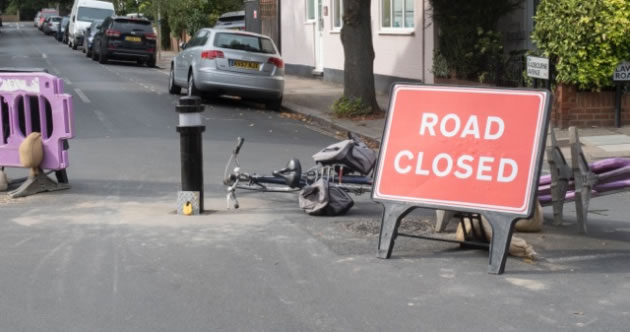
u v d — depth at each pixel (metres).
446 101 7.57
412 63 23.17
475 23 20.61
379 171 7.66
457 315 6.01
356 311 6.10
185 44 23.23
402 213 7.48
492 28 20.59
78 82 27.45
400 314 6.04
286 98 23.53
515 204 7.07
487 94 7.42
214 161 13.30
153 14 44.41
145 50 38.34
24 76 10.55
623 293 6.54
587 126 16.19
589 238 8.45
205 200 10.24
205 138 16.00
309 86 27.31
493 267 7.04
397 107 7.75
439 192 7.37
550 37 16.03
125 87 26.00
